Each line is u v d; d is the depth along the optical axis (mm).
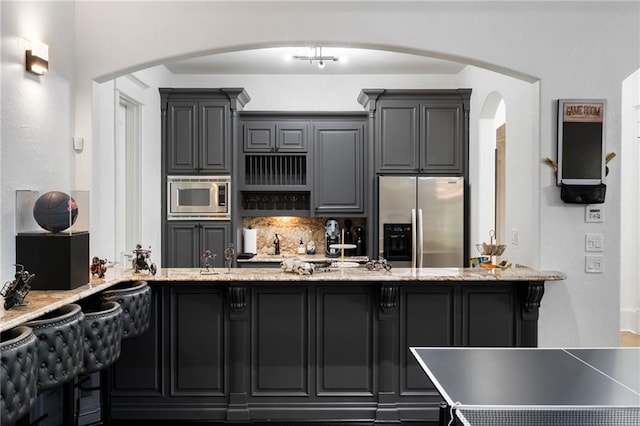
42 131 3240
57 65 3430
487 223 5516
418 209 5727
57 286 2818
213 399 3588
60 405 3434
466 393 1869
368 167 5934
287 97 6293
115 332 2748
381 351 3543
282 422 3543
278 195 6289
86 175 3699
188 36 3713
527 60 3689
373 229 5887
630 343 5289
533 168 3797
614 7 3672
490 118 5496
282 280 3379
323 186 6051
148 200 5316
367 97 5859
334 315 3566
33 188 3133
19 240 2818
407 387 3572
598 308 3682
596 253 3689
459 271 3656
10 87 2893
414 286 3568
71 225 2889
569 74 3686
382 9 3695
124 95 4621
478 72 5492
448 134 5828
